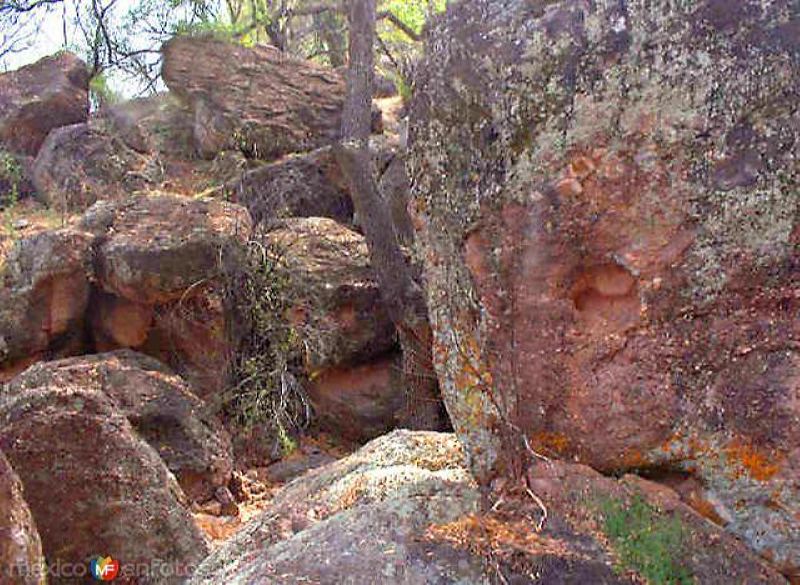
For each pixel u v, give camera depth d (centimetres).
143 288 809
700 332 253
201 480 662
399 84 1584
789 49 241
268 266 846
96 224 866
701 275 251
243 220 866
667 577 234
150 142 1374
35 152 1455
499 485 269
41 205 1258
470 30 272
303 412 853
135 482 433
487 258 270
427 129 280
